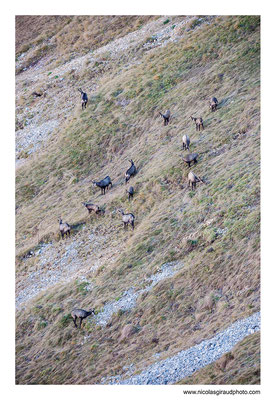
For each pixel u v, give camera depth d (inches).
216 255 1037.2
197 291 992.2
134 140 1712.6
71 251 1354.6
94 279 1184.8
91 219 1430.9
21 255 1411.2
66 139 1852.9
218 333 830.5
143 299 1037.2
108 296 1096.8
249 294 900.0
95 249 1318.9
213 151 1422.2
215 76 1744.6
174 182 1386.6
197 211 1211.9
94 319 1046.4
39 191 1702.8
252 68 1706.4
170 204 1314.0
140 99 1841.8
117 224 1370.6
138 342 936.3
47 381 925.2
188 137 1457.9
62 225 1397.6
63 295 1170.6
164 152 1533.0
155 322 968.9
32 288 1279.5
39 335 1083.9
